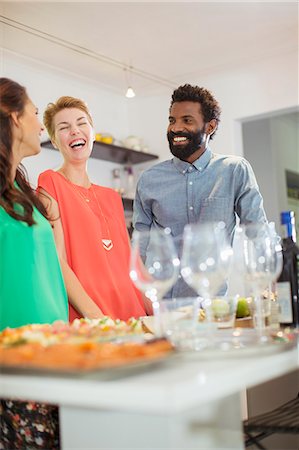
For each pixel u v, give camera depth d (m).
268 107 4.75
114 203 2.31
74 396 0.86
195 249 1.19
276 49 4.55
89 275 2.05
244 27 4.12
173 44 4.34
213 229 1.20
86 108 2.25
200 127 2.37
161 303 1.21
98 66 4.71
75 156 2.20
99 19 3.87
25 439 1.35
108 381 0.85
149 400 0.79
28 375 0.95
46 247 1.72
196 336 1.19
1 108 1.67
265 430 1.29
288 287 1.39
